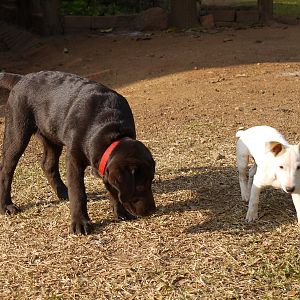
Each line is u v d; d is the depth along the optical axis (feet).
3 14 20.62
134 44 18.34
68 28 20.04
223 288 5.82
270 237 6.64
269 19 20.35
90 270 6.25
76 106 6.81
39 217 7.43
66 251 6.60
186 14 19.89
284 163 6.36
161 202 7.54
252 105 11.99
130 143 6.43
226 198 7.56
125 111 6.86
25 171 9.05
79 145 6.75
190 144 9.79
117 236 6.82
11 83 7.61
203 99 12.62
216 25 20.17
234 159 8.91
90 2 21.54
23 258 6.54
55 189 7.97
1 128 11.44
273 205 7.31
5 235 7.04
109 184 6.61
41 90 7.20
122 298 5.79
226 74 14.53
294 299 5.60
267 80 13.80
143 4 21.33
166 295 5.77
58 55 18.12
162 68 15.55
